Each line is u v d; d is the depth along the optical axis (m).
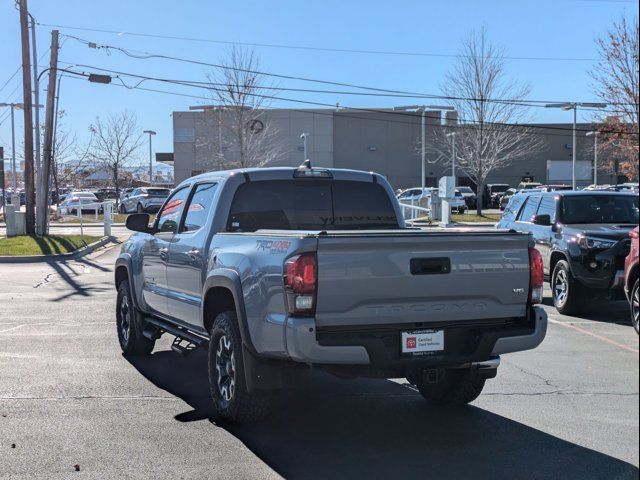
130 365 7.36
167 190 42.44
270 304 4.65
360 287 4.52
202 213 6.27
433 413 5.76
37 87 25.42
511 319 5.09
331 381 6.87
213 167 50.28
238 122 44.38
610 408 5.85
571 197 11.25
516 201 12.90
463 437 5.13
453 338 4.87
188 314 6.17
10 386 6.45
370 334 4.63
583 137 59.50
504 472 4.44
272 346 4.64
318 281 4.42
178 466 4.50
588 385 6.59
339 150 58.44
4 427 5.27
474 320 4.92
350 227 6.54
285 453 4.77
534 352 8.02
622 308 11.18
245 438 5.08
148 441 4.98
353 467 4.52
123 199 45.56
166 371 7.10
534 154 59.06
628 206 11.25
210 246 5.72
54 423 5.38
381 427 5.38
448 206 20.33
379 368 4.65
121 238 26.70
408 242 4.61
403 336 4.71
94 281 14.86
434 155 58.34
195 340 6.24
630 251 8.86
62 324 9.77
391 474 4.39
